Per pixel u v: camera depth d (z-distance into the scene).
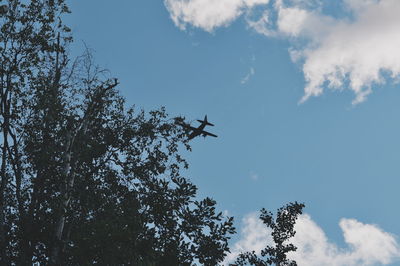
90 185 20.20
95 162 20.69
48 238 18.25
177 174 21.19
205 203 17.61
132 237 16.08
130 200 19.28
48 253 18.34
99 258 15.98
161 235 17.28
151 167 21.20
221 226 17.53
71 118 20.77
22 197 19.44
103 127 21.69
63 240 17.83
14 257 18.36
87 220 19.20
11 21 20.17
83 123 21.11
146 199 18.78
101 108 21.69
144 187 20.17
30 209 19.11
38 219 18.61
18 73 19.91
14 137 19.89
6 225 19.00
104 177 20.62
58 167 20.30
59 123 20.52
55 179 19.58
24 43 20.41
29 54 20.34
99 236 15.66
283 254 25.38
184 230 17.33
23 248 18.41
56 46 20.92
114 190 20.58
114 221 16.95
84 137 20.53
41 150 20.23
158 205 17.59
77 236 16.27
